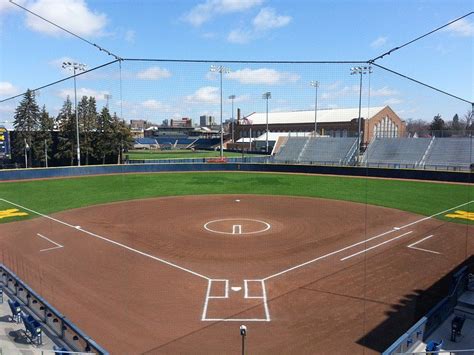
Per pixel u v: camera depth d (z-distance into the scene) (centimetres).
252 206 2795
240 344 964
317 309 1147
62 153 5856
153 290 1291
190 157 6919
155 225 2202
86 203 2859
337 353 922
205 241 1872
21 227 2134
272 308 1158
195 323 1071
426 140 5181
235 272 1452
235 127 8838
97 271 1470
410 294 1246
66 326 985
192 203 2917
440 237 1906
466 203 2791
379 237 1917
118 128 5909
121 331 1030
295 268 1495
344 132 6700
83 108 5822
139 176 4391
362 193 3297
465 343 966
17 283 1191
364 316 1100
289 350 935
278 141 6750
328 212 2561
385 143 5450
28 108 5550
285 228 2125
